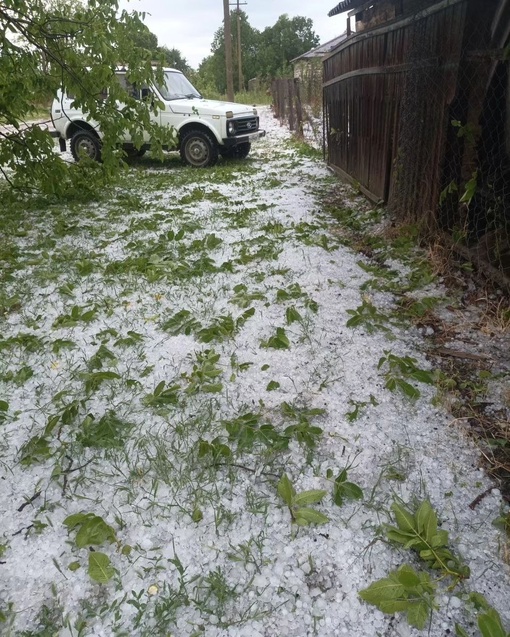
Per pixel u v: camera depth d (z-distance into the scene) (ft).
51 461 8.13
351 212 20.07
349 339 11.02
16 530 6.97
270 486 7.48
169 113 32.94
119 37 20.57
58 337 11.70
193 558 6.48
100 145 34.81
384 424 8.55
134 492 7.44
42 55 21.34
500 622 5.47
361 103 21.99
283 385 9.68
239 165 33.63
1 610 5.95
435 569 6.22
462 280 13.12
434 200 14.62
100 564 6.23
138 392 9.63
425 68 14.32
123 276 14.79
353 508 7.06
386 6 25.95
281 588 6.06
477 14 11.98
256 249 16.31
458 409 8.80
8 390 9.90
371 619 5.73
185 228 18.70
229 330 11.37
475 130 12.64
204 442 7.93
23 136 22.35
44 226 20.52
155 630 5.70
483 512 6.92
